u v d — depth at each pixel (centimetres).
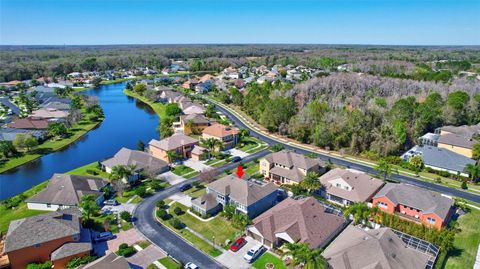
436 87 13788
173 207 6125
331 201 6391
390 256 4088
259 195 5909
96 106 14088
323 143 9556
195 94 18138
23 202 6294
